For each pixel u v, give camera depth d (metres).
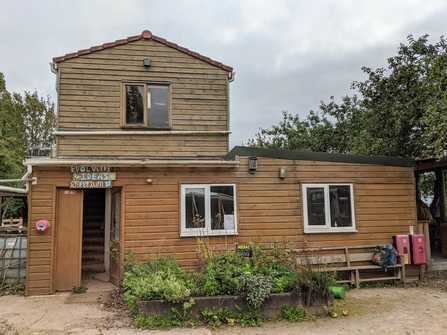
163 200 8.33
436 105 8.80
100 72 9.46
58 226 8.03
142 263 7.67
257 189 8.71
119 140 9.34
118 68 9.57
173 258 7.68
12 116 24.25
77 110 9.22
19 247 8.49
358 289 8.34
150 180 8.25
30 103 25.70
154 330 5.65
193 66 10.02
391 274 8.91
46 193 7.94
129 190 8.23
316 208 8.89
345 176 9.10
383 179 9.30
